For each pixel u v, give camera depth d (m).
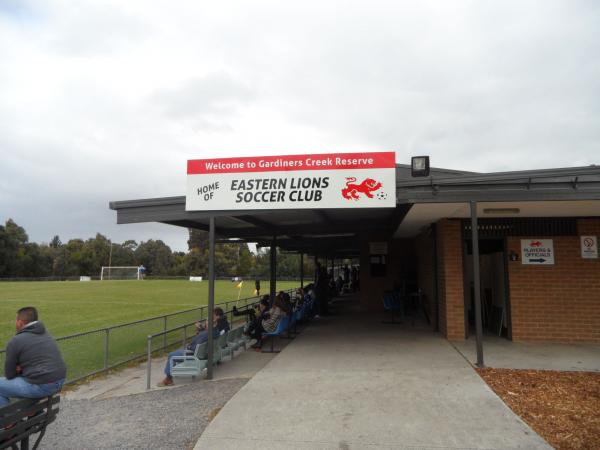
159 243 116.19
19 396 4.50
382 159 8.02
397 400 6.13
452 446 4.78
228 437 5.15
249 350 10.31
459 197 7.82
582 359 8.31
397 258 18.34
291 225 13.66
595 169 7.43
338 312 17.34
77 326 18.20
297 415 5.72
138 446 5.18
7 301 31.12
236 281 54.38
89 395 7.71
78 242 104.56
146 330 15.54
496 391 6.48
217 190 8.48
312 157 8.20
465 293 10.60
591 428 5.12
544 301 10.06
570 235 10.12
